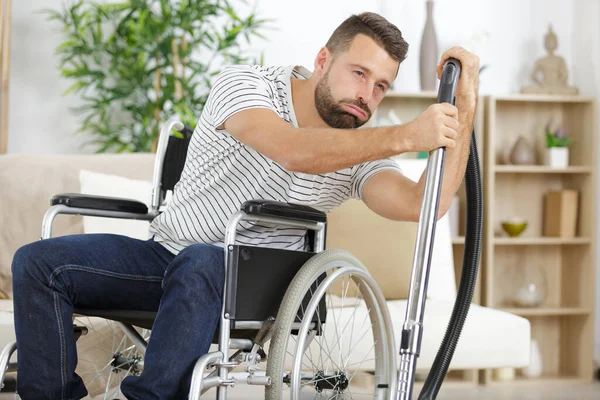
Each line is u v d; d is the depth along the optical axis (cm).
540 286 413
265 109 168
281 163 161
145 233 280
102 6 391
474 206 199
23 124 391
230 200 181
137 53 387
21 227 282
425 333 258
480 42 417
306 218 173
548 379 402
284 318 166
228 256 162
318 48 413
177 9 393
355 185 194
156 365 156
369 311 195
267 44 409
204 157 184
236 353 185
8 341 229
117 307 180
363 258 297
